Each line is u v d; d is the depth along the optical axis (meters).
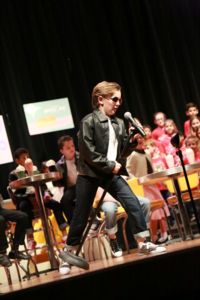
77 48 9.04
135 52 9.48
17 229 5.32
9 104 8.51
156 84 9.51
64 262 4.25
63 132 8.68
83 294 3.50
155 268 3.62
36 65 8.77
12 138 8.42
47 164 5.96
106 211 5.39
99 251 6.26
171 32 9.70
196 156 6.50
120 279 3.57
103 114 4.39
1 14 8.66
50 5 8.95
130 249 6.38
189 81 9.66
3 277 6.42
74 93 8.97
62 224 6.01
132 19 9.48
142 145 6.33
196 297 3.65
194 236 5.81
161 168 6.04
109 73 9.26
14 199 5.94
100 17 9.29
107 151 4.31
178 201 5.55
